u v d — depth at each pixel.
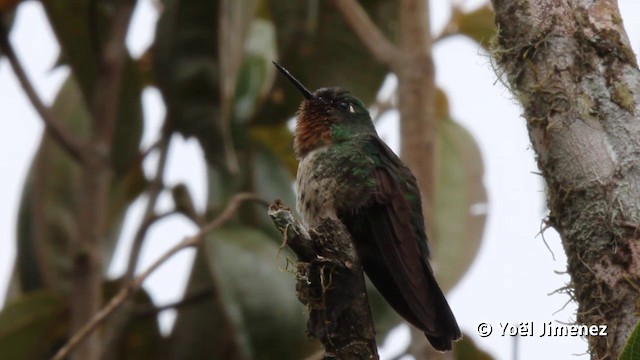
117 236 12.09
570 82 5.67
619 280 5.31
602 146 5.52
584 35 5.72
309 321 6.09
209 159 10.80
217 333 11.59
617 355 5.23
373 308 10.34
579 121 5.59
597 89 5.62
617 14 5.79
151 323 11.59
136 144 11.58
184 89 10.55
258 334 9.88
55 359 8.98
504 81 5.97
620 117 5.54
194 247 10.46
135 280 9.23
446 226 11.08
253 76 11.76
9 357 11.05
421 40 10.05
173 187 10.91
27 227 11.53
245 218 11.01
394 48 10.17
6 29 10.47
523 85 5.82
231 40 10.09
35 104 10.37
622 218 5.37
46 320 10.91
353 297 6.00
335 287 6.02
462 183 11.40
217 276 9.98
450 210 11.19
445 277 10.76
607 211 5.41
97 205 10.46
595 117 5.58
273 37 12.32
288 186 11.45
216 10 10.53
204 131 10.61
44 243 11.45
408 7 10.15
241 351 9.77
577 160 5.54
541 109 5.72
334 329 5.99
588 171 5.50
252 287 10.02
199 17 10.56
